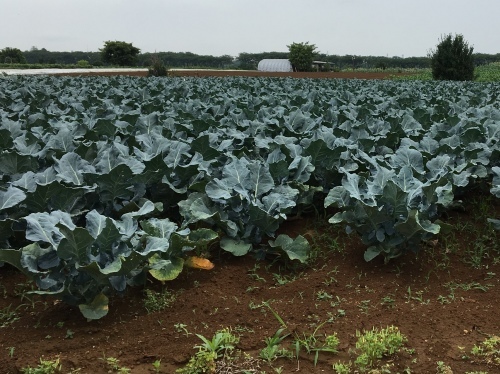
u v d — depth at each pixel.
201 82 18.64
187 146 5.65
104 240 3.66
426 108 9.62
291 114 7.61
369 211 4.38
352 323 3.75
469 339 3.54
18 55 75.50
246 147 6.58
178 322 3.76
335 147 5.75
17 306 4.02
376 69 56.59
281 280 4.43
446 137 6.81
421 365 3.27
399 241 4.42
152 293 4.05
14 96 11.70
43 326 3.71
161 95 12.48
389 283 4.35
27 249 3.74
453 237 5.19
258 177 5.07
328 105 10.10
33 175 4.71
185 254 4.53
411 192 4.65
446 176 5.25
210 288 4.26
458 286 4.34
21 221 4.51
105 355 3.37
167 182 5.16
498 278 4.49
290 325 3.71
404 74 42.06
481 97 12.60
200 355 3.26
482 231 5.41
